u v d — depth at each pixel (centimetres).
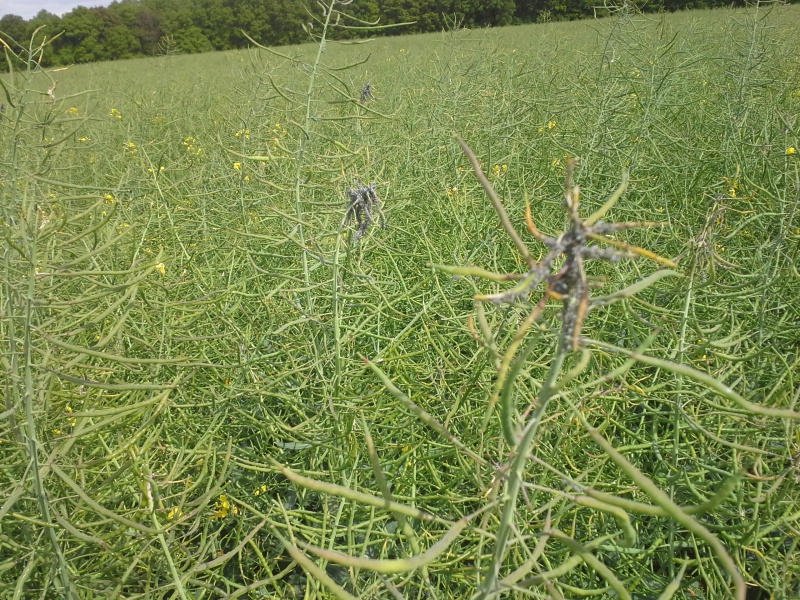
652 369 311
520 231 436
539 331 131
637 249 114
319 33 314
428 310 342
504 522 134
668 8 1307
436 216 479
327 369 326
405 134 596
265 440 315
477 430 266
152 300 340
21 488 190
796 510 230
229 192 507
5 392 199
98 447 252
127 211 416
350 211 291
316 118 300
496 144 559
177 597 232
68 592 201
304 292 353
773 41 718
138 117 799
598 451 268
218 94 1088
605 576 122
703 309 336
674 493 249
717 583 234
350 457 263
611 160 500
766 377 299
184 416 290
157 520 218
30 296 195
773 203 386
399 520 136
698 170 512
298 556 117
